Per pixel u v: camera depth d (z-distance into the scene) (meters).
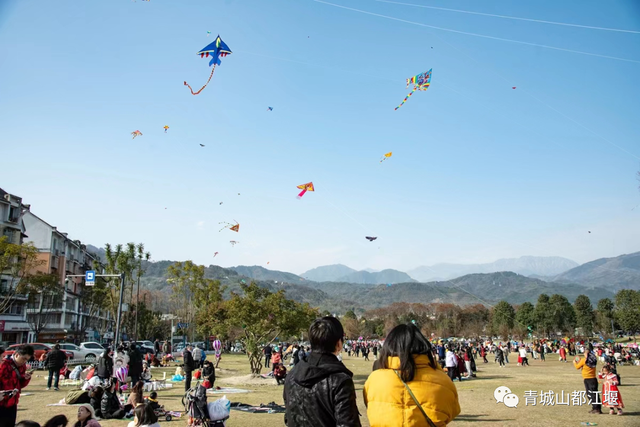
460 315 120.81
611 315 104.56
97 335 71.31
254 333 27.92
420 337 3.87
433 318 132.00
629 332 94.12
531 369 35.31
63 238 62.34
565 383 23.42
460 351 28.44
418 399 3.61
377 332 125.62
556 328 106.00
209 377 18.22
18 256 37.94
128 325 63.31
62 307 59.69
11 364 7.92
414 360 3.79
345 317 132.62
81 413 8.96
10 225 50.19
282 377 24.53
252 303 27.91
